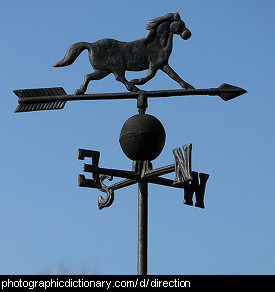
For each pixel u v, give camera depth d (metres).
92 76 4.98
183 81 5.06
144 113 4.97
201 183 4.98
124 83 4.98
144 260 4.64
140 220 4.74
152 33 5.09
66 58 5.02
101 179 5.75
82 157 4.61
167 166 4.63
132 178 4.79
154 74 5.04
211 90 5.10
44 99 5.00
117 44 5.06
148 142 4.74
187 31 5.12
